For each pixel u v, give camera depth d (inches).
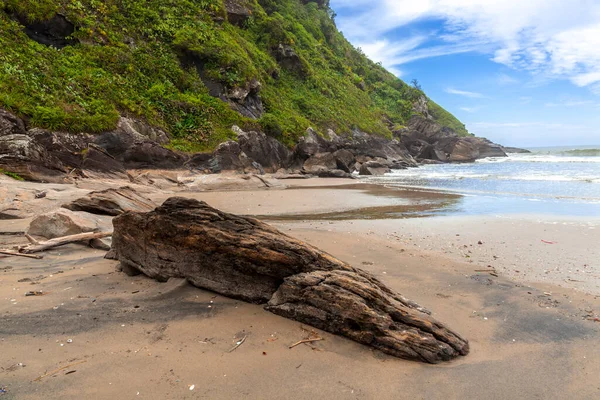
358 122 2274.9
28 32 1103.6
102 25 1261.1
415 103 3506.4
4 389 121.2
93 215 383.2
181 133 1187.3
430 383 141.0
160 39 1427.2
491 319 197.8
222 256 207.0
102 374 133.8
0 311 177.5
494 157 2741.1
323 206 657.6
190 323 177.3
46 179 724.7
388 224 473.4
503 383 141.6
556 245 354.3
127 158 981.2
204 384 132.8
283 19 2578.7
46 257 280.5
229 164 1184.2
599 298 223.0
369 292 176.4
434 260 307.4
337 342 168.2
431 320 172.7
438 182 1089.4
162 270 224.1
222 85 1494.8
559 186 858.8
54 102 909.8
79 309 184.5
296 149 1572.3
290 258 196.7
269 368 145.6
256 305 200.1
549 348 167.3
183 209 222.8
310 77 2261.3
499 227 440.5
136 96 1146.0
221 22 1806.1
